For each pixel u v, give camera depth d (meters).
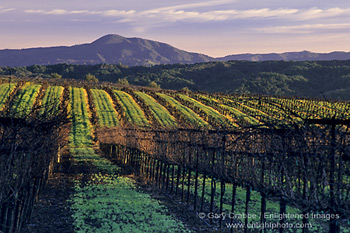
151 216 16.31
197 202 19.77
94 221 15.14
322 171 8.77
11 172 8.97
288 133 9.30
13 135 8.58
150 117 74.94
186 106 85.25
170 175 28.83
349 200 8.80
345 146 8.42
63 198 19.53
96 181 25.98
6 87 79.44
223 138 14.33
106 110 81.56
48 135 12.06
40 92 83.00
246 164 12.76
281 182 10.80
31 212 14.62
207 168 16.53
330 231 8.94
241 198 20.78
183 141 20.17
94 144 60.53
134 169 33.72
